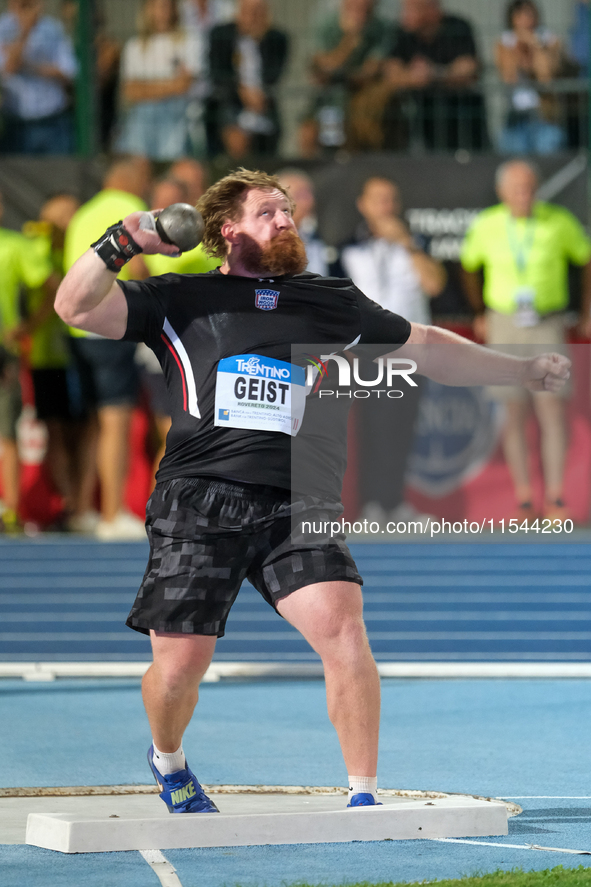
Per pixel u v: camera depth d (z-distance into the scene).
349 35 48.44
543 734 17.31
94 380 44.25
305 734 17.47
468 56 48.09
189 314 11.26
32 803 12.96
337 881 9.41
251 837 10.86
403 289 45.41
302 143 48.16
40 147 47.12
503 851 10.60
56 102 47.22
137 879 9.52
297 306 11.45
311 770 14.93
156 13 47.62
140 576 36.91
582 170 45.72
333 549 11.25
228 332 11.22
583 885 9.12
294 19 49.59
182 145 47.66
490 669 23.08
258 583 11.48
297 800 12.98
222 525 10.98
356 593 11.27
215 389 11.14
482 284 45.62
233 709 19.67
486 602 32.88
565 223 45.62
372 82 48.00
